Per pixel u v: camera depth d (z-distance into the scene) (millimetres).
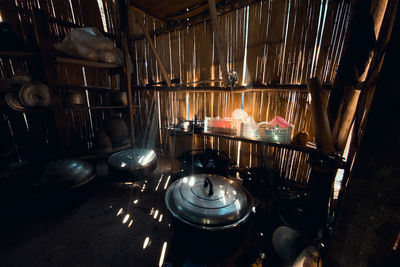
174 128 3633
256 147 3438
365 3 1631
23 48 2941
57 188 2395
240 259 1912
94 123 4898
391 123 872
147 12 3223
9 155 2898
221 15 3318
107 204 2838
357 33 1711
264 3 2873
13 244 2086
